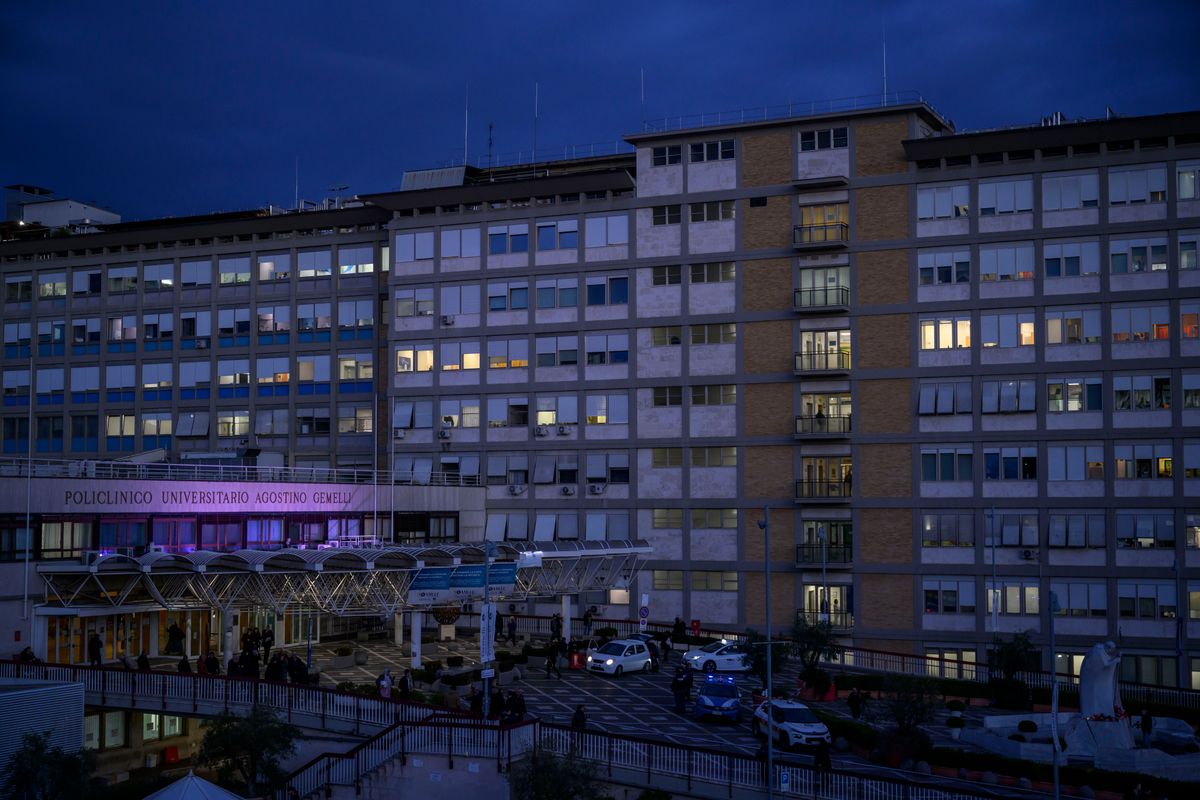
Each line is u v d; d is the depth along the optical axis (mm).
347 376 82938
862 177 71062
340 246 83750
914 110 70312
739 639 63531
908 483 68688
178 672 44125
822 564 69000
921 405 68625
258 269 85312
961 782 39688
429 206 79188
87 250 89500
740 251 73125
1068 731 44406
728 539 72000
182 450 85562
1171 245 65812
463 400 77938
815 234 71500
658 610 73062
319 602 51000
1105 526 65562
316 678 48656
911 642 67688
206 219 88938
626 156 82750
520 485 76125
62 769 34094
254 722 36656
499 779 35844
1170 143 66062
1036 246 67812
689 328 73812
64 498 51906
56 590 50375
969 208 69062
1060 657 65500
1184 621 63812
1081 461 66250
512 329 77188
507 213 77750
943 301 68875
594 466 75062
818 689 54156
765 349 72250
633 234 75312
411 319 79375
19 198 98375
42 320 90125
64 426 88750
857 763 41969
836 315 70938
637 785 36750
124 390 87562
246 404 84688
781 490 71125
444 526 74188
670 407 73938
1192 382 65188
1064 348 67062
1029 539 66375
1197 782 39125
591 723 45469
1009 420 67500
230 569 48562
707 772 36531
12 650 48906
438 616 66250
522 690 52281
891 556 68562
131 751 47500
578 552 60594
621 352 75125
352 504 67312
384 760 37312
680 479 73250
